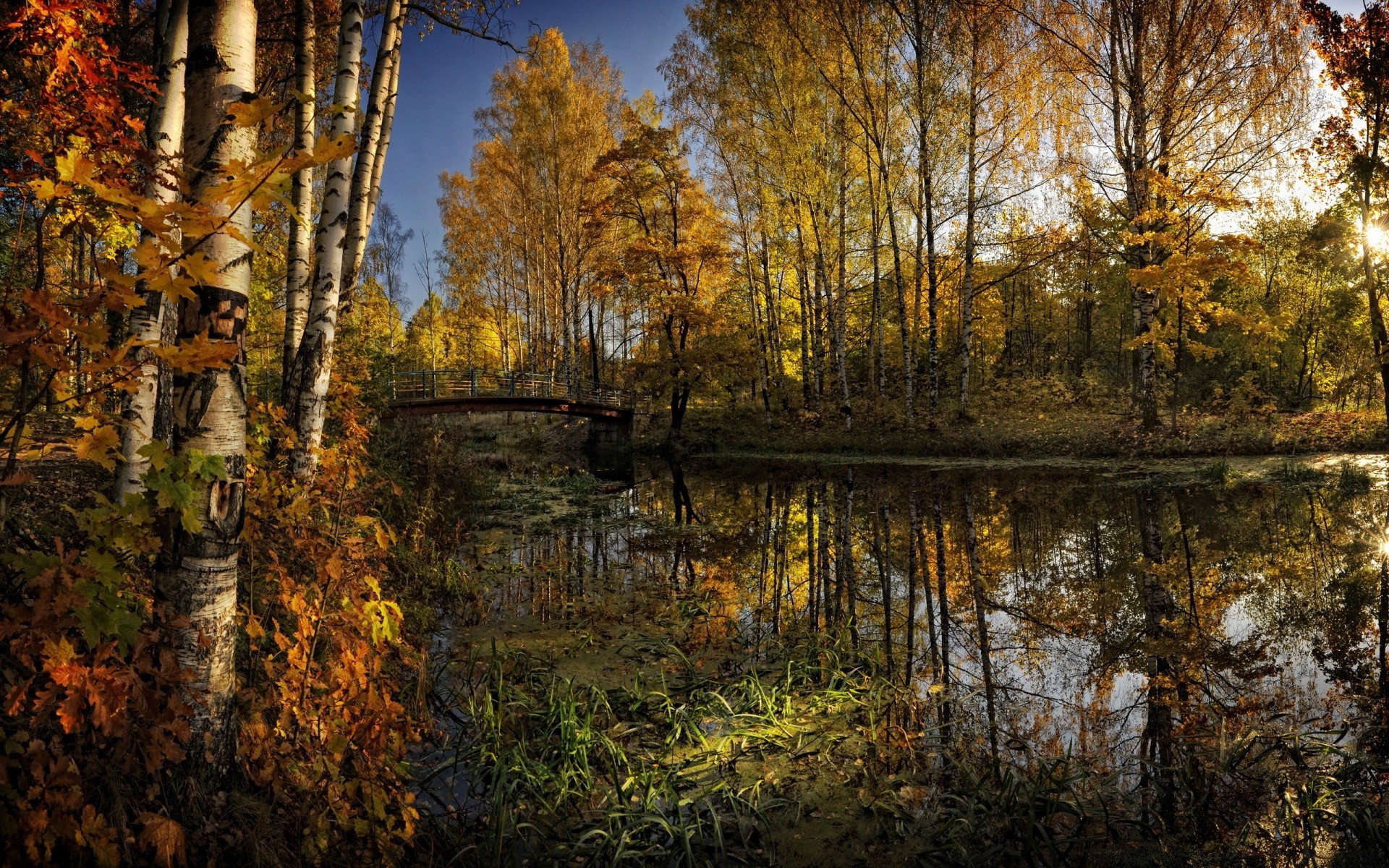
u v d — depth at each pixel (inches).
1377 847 89.0
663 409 1047.0
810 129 657.6
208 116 65.4
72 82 93.4
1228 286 939.3
